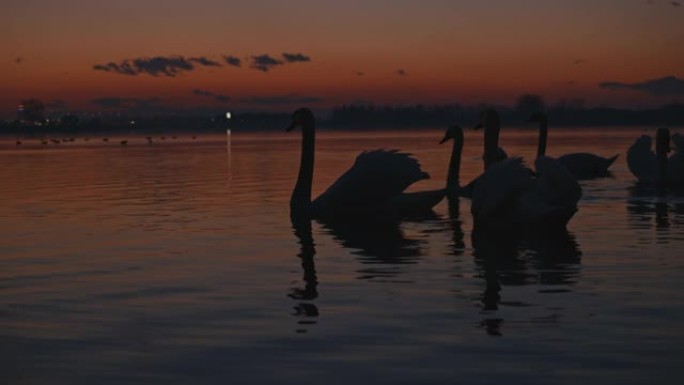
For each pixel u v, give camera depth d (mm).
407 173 16438
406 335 7125
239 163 36625
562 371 6113
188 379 6055
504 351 6625
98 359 6547
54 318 7887
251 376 6098
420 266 10570
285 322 7629
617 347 6695
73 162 39469
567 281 9453
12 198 20141
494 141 21719
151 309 8227
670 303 8219
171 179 26531
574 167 26859
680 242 12344
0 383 6016
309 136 16938
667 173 23078
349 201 16250
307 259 11203
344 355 6570
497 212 13875
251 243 12719
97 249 12148
